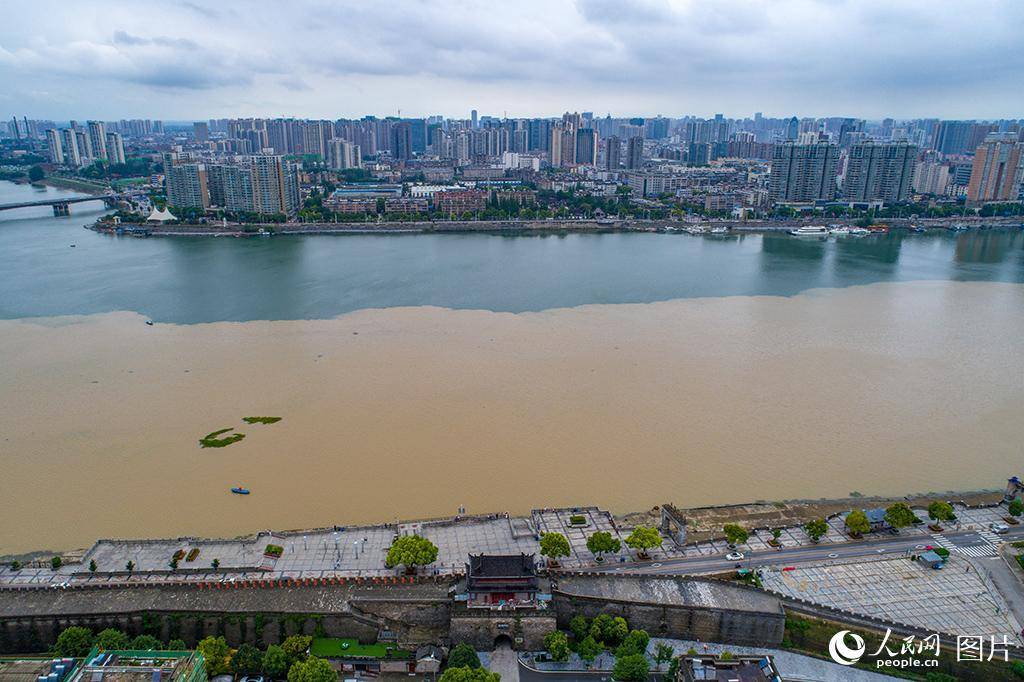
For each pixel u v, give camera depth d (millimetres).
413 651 141875
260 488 195250
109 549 165750
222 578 154125
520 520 181500
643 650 140375
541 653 141375
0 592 147375
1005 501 194250
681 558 168250
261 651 140375
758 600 151000
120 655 117250
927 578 164000
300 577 155625
